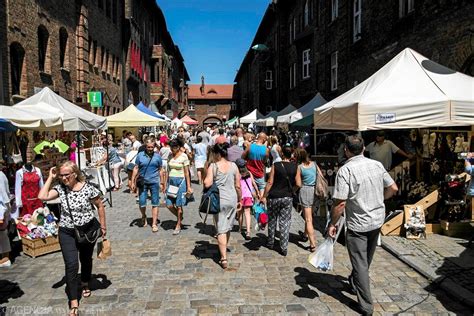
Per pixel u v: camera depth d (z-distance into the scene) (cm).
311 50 2505
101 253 536
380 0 1448
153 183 873
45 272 632
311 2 2528
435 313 479
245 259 680
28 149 1439
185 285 569
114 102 2727
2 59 1267
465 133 842
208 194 634
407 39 1239
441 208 805
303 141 1808
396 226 778
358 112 745
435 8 1075
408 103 732
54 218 757
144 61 3881
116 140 2522
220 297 528
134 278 598
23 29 1413
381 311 485
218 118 9706
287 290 549
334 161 1070
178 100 6850
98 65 2352
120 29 2942
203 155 1571
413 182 935
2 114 884
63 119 990
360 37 1653
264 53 4038
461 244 720
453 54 996
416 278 586
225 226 640
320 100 1725
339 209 477
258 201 848
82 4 2019
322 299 520
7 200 650
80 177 506
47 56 1656
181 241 793
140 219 992
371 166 472
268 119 2353
